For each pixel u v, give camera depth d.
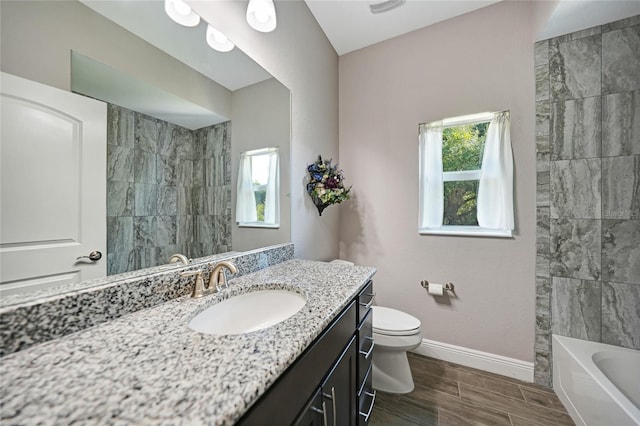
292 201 1.78
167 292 0.92
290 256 1.73
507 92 1.83
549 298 1.72
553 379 1.68
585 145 1.63
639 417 1.03
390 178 2.27
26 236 0.64
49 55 0.69
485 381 1.77
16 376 0.49
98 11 0.81
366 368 1.32
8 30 0.61
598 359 1.48
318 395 0.78
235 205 1.37
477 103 1.93
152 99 0.98
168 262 1.03
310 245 2.00
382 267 2.31
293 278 1.26
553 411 1.50
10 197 0.61
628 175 1.54
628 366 1.47
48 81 0.68
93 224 0.79
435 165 2.06
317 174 1.95
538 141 1.73
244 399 0.45
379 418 1.46
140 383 0.48
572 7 1.45
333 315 0.85
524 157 1.78
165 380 0.49
